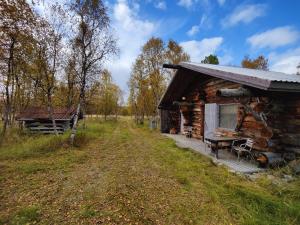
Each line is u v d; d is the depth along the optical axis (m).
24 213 3.26
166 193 4.07
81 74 10.08
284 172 4.84
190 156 7.09
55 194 4.05
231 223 3.00
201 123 10.79
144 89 24.47
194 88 11.86
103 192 4.13
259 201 3.47
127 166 6.07
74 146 9.12
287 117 5.64
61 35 10.89
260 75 5.48
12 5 8.16
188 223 3.03
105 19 9.52
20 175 5.20
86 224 2.99
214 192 3.95
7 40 9.45
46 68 11.35
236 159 6.49
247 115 6.96
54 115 13.38
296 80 4.79
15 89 13.78
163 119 15.59
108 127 20.36
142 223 3.02
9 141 9.38
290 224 2.81
